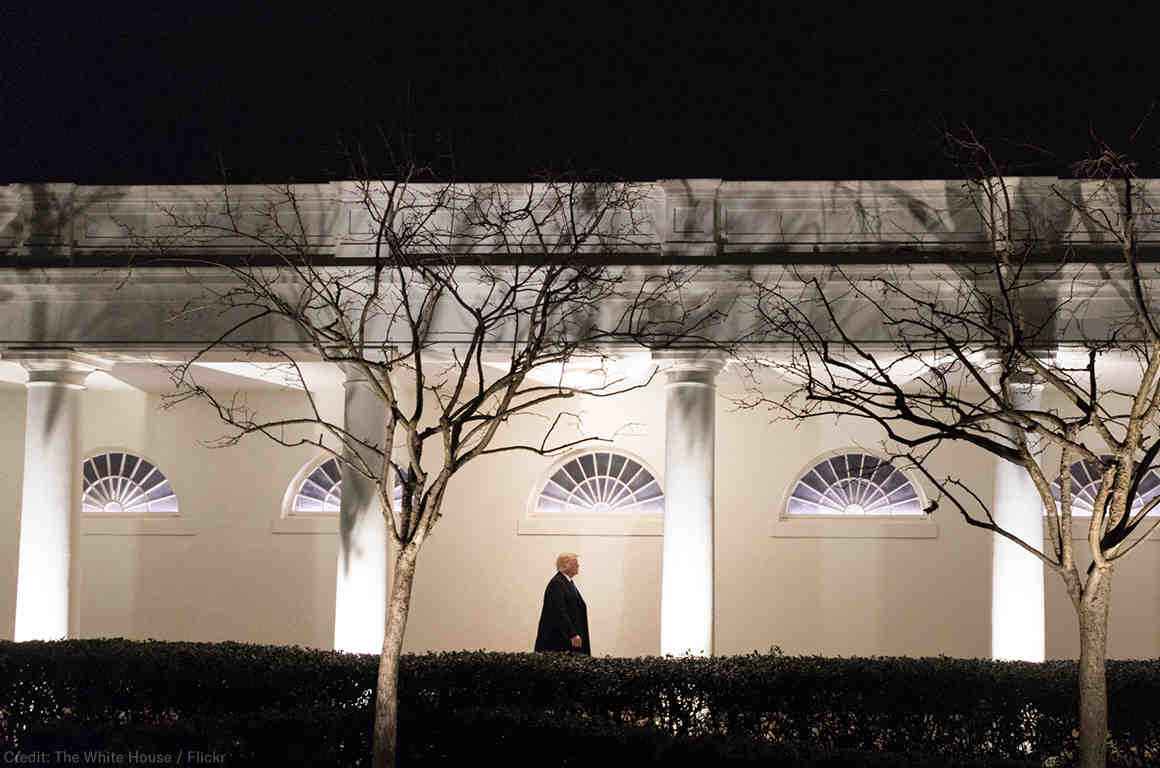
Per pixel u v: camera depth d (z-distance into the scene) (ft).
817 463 75.51
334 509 78.23
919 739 45.78
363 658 50.83
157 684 48.65
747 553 74.84
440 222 61.11
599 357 60.34
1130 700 45.29
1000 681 45.55
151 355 62.90
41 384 62.80
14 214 64.54
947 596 73.56
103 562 78.48
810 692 46.47
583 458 76.95
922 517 74.49
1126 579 72.79
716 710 46.68
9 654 49.73
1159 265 56.95
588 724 41.81
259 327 61.77
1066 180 59.31
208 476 78.64
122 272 61.57
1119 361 58.75
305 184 63.31
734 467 75.51
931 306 47.11
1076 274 57.41
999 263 43.86
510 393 43.91
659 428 76.02
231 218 57.57
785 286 59.16
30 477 62.59
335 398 78.18
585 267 50.96
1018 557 58.39
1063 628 72.23
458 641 75.72
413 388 72.59
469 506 76.74
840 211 60.80
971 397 71.77
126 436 79.30
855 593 74.08
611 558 75.72
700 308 59.98
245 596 77.51
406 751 43.57
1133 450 36.52
